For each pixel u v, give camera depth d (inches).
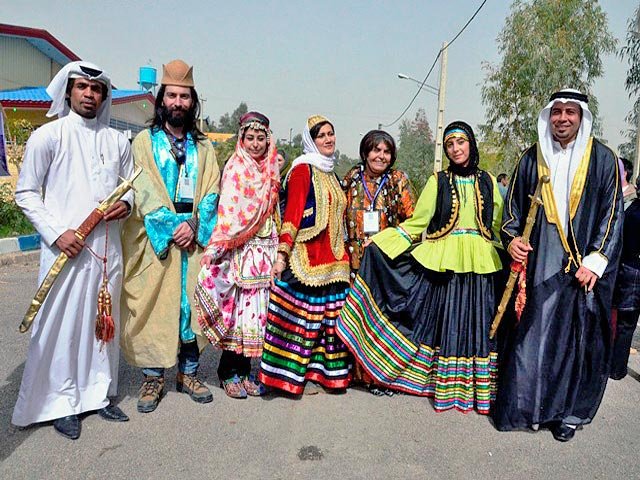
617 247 136.2
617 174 136.3
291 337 153.7
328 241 155.0
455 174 153.3
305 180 152.8
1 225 427.2
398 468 122.0
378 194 163.6
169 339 144.3
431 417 147.4
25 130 494.9
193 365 154.4
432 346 156.6
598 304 137.9
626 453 131.6
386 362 157.2
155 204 140.9
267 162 151.2
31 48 749.9
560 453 130.7
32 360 129.8
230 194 145.9
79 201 130.4
